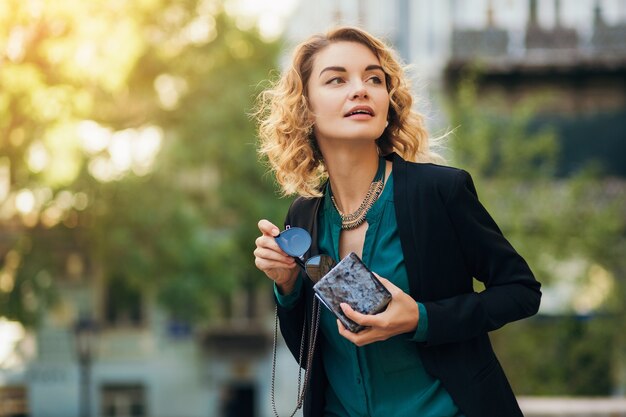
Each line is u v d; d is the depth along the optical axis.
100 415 32.94
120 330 33.25
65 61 20.23
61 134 21.34
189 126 23.62
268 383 33.88
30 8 19.58
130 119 23.09
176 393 33.59
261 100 3.20
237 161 24.31
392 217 2.82
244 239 25.91
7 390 32.31
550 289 18.31
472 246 2.76
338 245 2.88
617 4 24.31
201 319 25.14
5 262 24.02
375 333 2.58
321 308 2.85
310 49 2.88
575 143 24.34
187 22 23.33
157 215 23.28
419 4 25.48
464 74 24.36
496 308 2.70
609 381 18.05
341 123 2.79
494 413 2.74
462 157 17.73
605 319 18.06
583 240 18.47
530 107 19.48
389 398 2.79
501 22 24.66
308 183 2.98
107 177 22.81
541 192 18.80
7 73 19.78
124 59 21.61
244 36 24.36
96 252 24.09
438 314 2.62
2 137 20.70
